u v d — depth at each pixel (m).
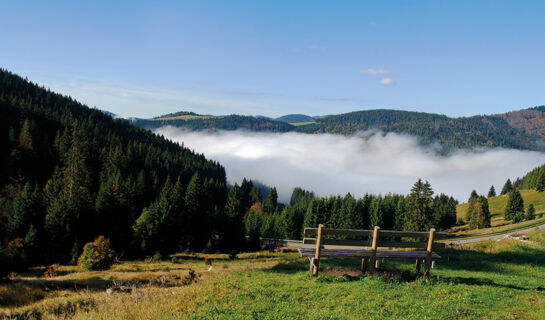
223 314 7.56
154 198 93.94
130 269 34.94
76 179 82.94
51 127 138.50
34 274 40.34
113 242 67.62
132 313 7.59
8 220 64.50
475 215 107.44
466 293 9.59
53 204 66.06
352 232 11.16
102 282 20.42
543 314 8.05
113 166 112.19
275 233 83.19
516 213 107.00
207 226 82.12
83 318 7.73
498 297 9.46
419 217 70.31
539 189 148.00
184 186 136.62
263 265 16.83
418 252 11.80
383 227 99.69
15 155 102.31
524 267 14.85
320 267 13.67
